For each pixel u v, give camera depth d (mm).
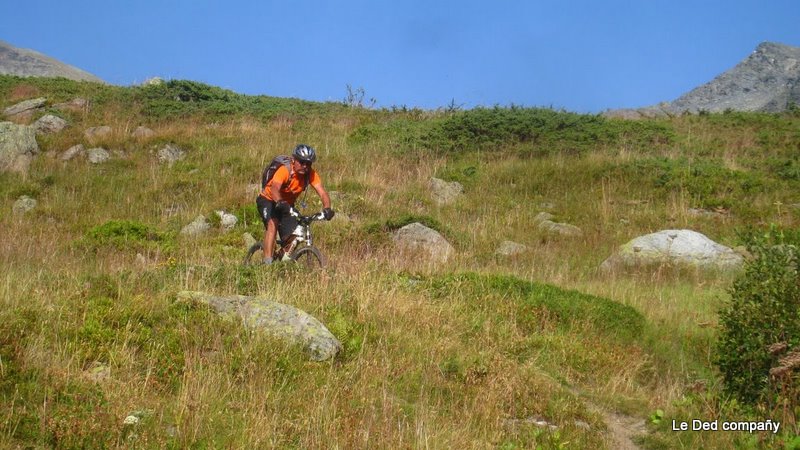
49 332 7160
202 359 7199
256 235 16047
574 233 17078
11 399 5898
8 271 10008
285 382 7027
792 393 6879
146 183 19906
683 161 21141
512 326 9406
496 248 15859
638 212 18297
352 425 6344
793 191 19359
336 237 15367
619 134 24062
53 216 17516
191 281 9164
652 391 8383
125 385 6434
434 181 20391
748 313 7348
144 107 26922
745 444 6590
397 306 9180
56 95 28156
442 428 6602
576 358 8812
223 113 27219
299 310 8117
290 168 10570
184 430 5852
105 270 11648
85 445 5543
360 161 22031
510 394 7484
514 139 23734
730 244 15922
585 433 7059
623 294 11609
